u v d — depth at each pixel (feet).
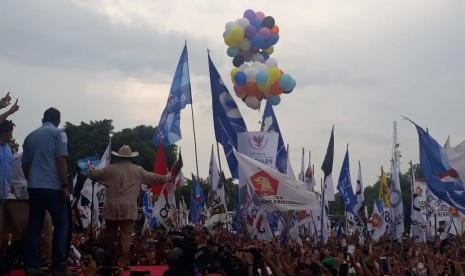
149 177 39.40
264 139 79.25
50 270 29.22
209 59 83.82
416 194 132.98
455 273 46.44
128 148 39.24
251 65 91.30
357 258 69.00
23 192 40.27
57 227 28.07
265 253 42.16
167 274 28.94
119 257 38.17
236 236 85.71
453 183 66.44
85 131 258.78
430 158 67.72
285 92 91.04
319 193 116.06
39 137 27.91
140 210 114.93
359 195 139.03
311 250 74.18
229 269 42.32
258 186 67.62
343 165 130.82
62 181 27.81
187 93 70.74
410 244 101.40
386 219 138.92
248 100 90.99
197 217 108.37
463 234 116.78
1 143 30.07
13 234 30.66
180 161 94.84
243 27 91.86
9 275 31.30
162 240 55.77
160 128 71.51
